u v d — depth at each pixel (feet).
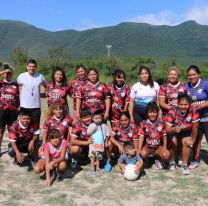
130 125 21.80
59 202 16.61
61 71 24.13
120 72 22.77
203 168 22.02
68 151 21.61
